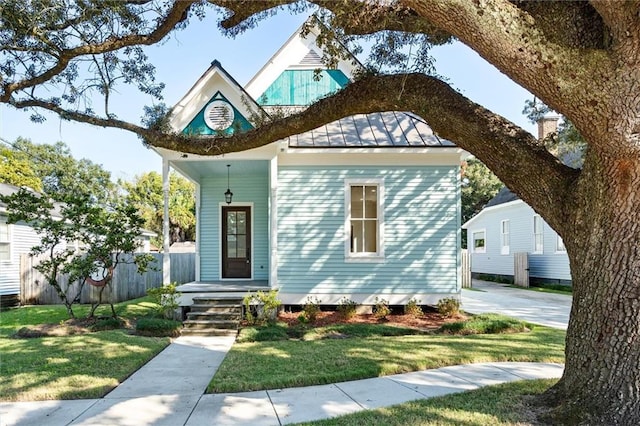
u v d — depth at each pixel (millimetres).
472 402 4312
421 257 10570
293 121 5020
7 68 6746
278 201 10648
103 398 4773
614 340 3586
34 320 10148
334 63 6398
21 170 28016
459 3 3053
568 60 3102
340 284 10516
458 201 10656
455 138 4461
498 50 3188
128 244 9453
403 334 8211
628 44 2988
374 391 4852
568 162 13539
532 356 6230
